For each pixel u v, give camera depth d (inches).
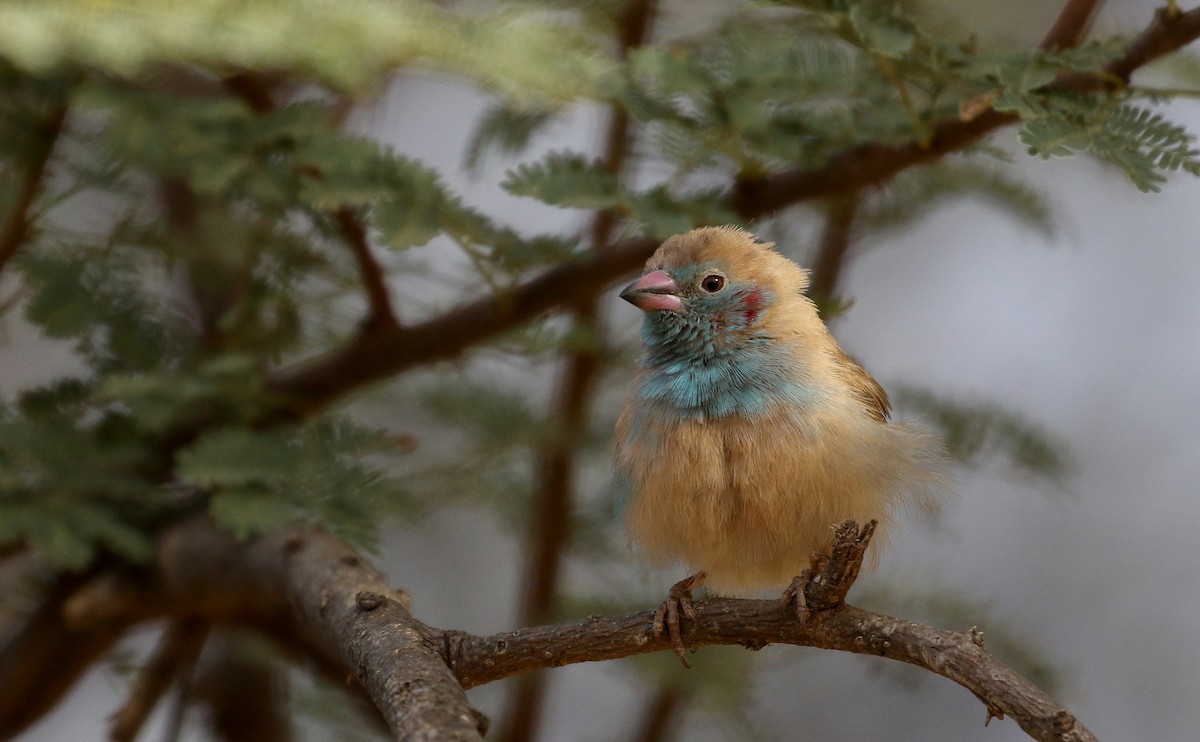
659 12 380.8
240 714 422.3
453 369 393.1
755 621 262.2
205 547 327.9
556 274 347.9
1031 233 530.9
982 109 313.7
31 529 313.6
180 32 273.9
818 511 323.6
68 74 320.8
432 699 227.0
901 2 365.4
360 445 344.5
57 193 353.7
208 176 309.0
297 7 281.9
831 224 421.7
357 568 299.4
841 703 502.3
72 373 435.5
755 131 324.8
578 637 267.9
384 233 297.0
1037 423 421.4
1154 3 465.4
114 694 498.0
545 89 306.0
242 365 330.3
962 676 225.3
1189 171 274.2
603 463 434.0
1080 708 458.0
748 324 339.6
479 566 506.6
